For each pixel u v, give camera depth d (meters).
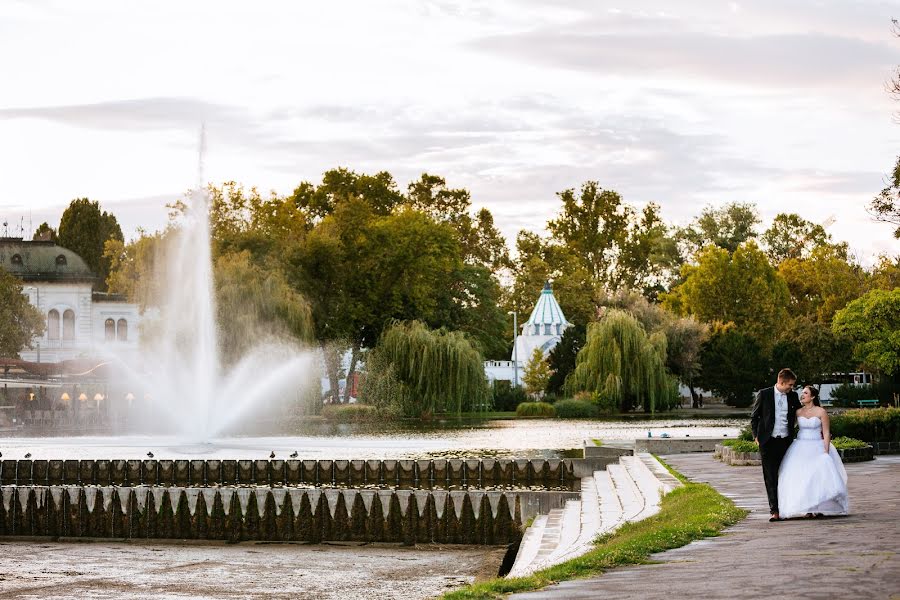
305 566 34.84
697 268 151.75
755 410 22.11
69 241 186.00
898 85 50.53
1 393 107.31
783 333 140.38
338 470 48.84
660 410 117.50
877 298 117.38
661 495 29.94
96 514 44.56
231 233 106.25
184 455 59.16
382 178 165.50
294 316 88.75
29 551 39.69
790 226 188.50
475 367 96.69
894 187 55.00
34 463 51.00
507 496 40.31
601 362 110.38
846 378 143.62
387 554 38.09
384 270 110.88
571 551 21.16
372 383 95.81
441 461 47.72
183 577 31.89
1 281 127.12
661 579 15.34
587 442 57.28
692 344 128.50
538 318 157.50
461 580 31.31
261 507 43.00
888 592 13.08
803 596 13.12
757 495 27.95
